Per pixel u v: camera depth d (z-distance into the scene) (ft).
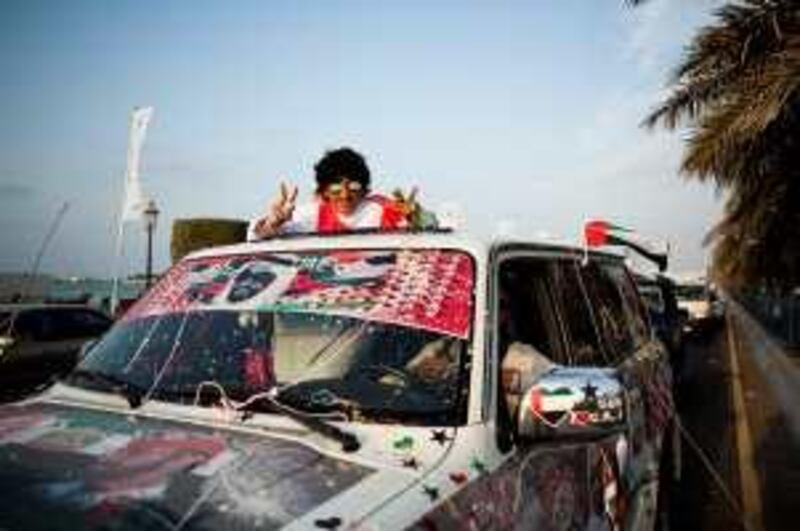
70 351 36.24
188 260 10.07
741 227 50.49
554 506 7.81
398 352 7.57
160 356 8.46
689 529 18.56
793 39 28.25
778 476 23.95
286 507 5.49
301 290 8.50
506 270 9.02
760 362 59.41
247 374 7.80
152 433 6.88
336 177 11.59
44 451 6.46
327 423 6.74
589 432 6.84
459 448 6.69
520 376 7.64
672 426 15.44
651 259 17.85
